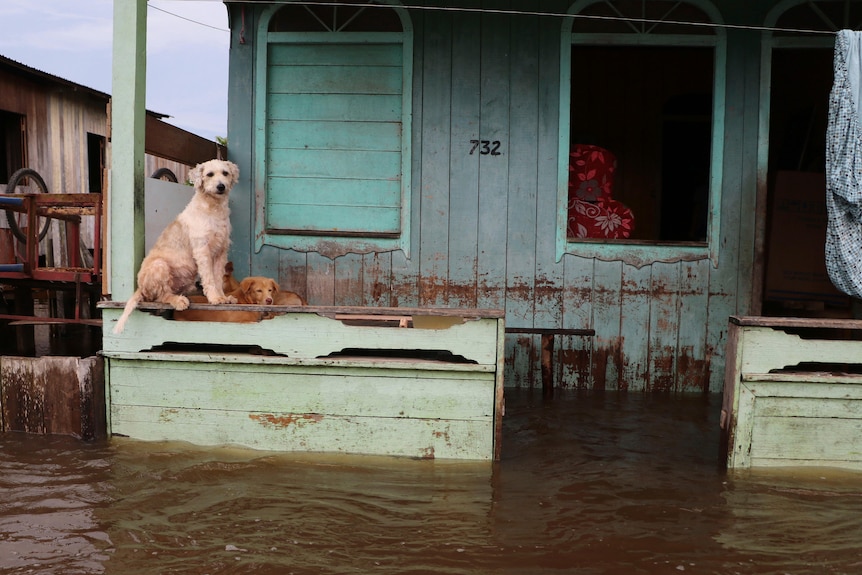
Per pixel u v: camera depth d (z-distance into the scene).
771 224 5.64
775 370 4.31
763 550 2.94
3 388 4.23
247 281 4.58
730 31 5.37
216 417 3.98
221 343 3.97
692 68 7.81
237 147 5.66
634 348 5.56
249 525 3.09
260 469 3.72
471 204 5.59
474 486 3.56
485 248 5.61
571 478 3.69
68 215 6.47
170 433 4.02
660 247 5.50
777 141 7.47
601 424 4.64
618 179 7.99
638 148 7.95
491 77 5.52
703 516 3.25
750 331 3.78
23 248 7.16
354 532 3.04
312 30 5.59
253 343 3.94
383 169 5.64
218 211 4.33
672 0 5.39
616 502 3.39
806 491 3.56
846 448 3.81
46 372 4.15
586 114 7.94
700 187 7.31
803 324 3.74
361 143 5.64
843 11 5.38
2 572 2.66
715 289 5.50
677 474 3.77
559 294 5.58
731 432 3.81
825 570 2.78
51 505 3.25
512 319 5.62
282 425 3.94
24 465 3.71
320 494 3.43
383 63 5.58
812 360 3.77
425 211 5.61
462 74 5.53
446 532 3.05
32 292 6.94
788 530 3.12
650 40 5.41
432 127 5.57
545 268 5.58
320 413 3.91
